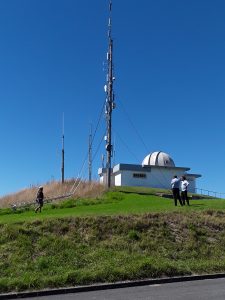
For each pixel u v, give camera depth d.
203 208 25.97
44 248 18.09
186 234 21.09
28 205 38.19
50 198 41.69
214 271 17.22
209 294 13.05
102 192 43.12
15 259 16.94
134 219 21.56
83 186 45.34
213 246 20.39
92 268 16.30
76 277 15.12
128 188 49.28
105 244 19.02
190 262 18.09
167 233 20.73
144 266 16.31
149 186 62.44
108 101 47.47
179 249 19.62
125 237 19.86
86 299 12.99
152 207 27.50
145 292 13.80
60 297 13.54
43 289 14.33
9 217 27.66
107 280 15.38
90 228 20.34
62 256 17.44
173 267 16.64
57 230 19.83
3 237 18.61
